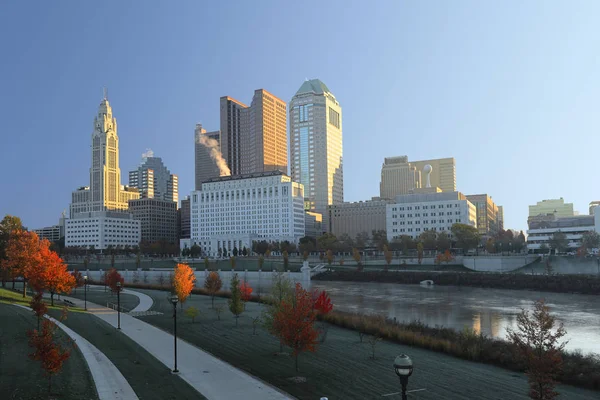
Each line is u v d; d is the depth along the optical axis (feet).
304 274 616.80
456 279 538.47
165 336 214.48
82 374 142.10
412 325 241.14
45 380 132.87
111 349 180.86
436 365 171.63
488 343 195.11
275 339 212.64
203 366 159.74
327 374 156.35
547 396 120.06
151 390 130.93
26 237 334.24
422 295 440.45
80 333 210.79
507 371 164.96
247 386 137.59
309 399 130.21
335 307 355.36
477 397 135.13
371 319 253.65
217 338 214.07
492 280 511.40
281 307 173.88
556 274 509.76
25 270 304.50
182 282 317.01
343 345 203.21
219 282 361.10
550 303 374.22
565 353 184.03
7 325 207.21
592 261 585.22
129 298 376.07
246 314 289.94
